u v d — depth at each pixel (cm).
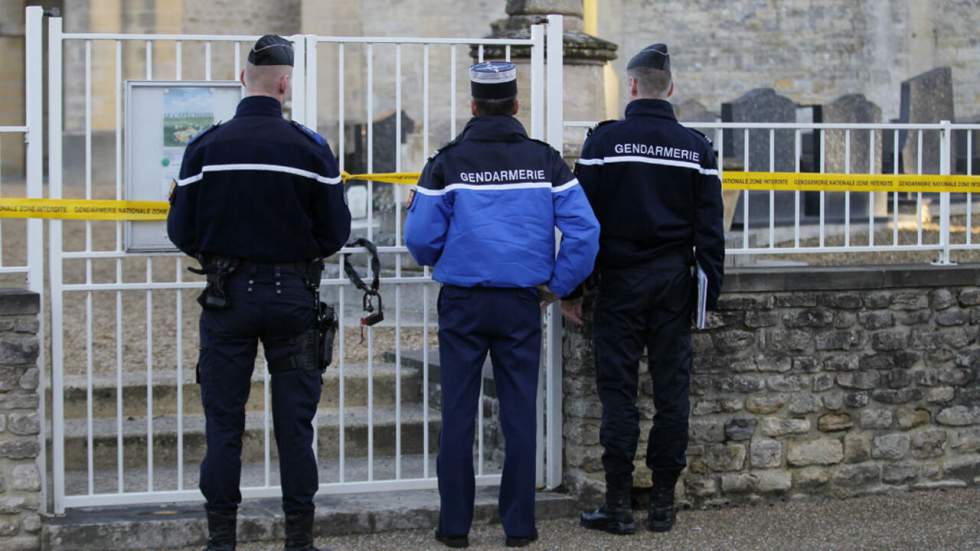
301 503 558
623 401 618
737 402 680
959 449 718
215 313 545
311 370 554
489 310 590
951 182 732
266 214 539
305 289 550
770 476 687
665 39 2389
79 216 604
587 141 622
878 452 703
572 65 902
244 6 2403
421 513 626
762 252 708
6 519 581
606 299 616
